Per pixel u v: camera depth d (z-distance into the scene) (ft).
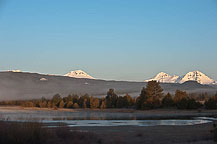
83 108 569.23
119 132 166.81
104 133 159.74
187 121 272.51
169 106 466.70
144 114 403.34
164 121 271.08
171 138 140.26
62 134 125.08
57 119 289.33
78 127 196.85
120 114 407.23
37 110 531.09
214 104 447.83
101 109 523.29
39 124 112.98
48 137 115.14
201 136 143.43
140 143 122.72
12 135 104.32
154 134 158.92
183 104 443.32
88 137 131.13
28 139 106.93
